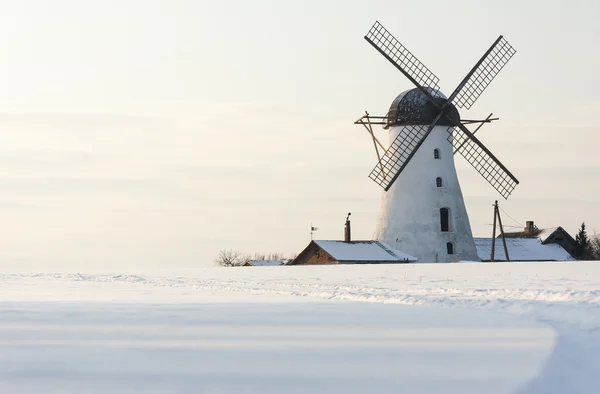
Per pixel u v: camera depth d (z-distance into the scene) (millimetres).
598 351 12258
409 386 8977
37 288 38562
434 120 77750
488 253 94250
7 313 18312
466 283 34344
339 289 31406
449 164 79188
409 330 14695
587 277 37219
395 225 79562
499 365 10523
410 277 41500
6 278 56406
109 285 42094
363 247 81062
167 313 18547
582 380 10062
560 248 101125
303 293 29609
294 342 12727
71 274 61031
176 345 12258
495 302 22422
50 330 14367
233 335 13656
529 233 109688
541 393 8984
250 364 10375
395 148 79000
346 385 8992
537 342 12992
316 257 82375
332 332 14242
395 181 79750
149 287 38562
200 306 21453
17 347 11961
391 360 10836
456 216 79188
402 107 78625
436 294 27422
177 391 8539
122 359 10750
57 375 9492
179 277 51656
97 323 15758
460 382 9258
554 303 21188
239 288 35281
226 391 8578
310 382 9156
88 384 8914
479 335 14000
